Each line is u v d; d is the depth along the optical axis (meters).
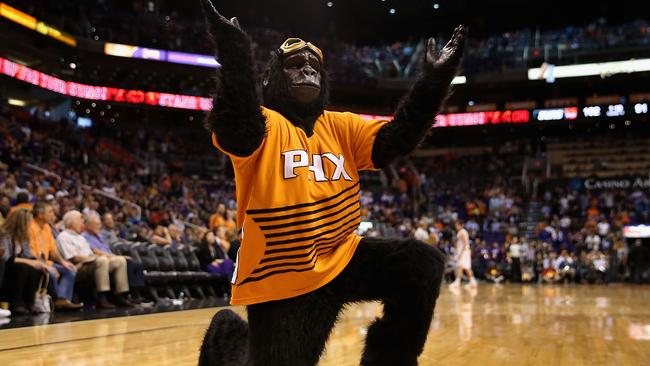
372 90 29.67
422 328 1.77
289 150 1.72
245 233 1.72
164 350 3.74
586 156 29.41
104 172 18.92
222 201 20.05
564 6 32.81
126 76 26.83
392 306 1.79
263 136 1.61
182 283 9.34
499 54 29.94
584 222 22.72
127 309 7.30
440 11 33.75
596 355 3.44
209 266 9.91
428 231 18.52
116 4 28.02
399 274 1.75
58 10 22.88
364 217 19.20
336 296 1.78
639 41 27.38
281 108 1.80
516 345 3.90
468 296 10.44
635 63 26.92
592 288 14.57
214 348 2.09
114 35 24.47
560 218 23.58
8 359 3.34
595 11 32.97
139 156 24.50
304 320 1.70
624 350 3.66
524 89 30.53
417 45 33.06
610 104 27.77
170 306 7.83
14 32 21.16
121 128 26.72
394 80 29.86
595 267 18.53
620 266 19.08
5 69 19.61
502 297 10.12
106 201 13.86
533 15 33.75
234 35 1.49
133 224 11.31
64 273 7.03
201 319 6.02
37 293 6.58
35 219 6.87
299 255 1.68
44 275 6.64
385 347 1.78
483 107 30.47
